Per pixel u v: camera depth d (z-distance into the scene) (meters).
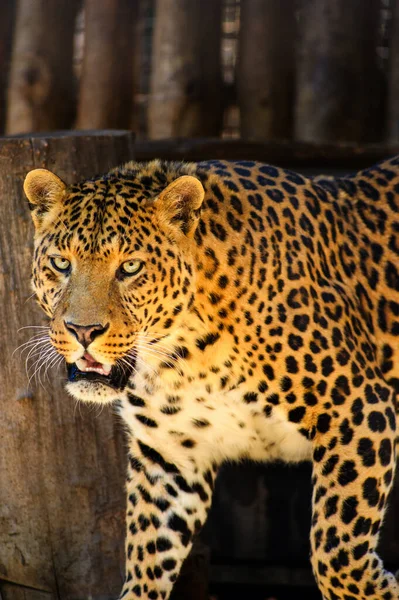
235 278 6.73
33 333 7.91
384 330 7.47
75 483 8.19
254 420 7.13
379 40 13.94
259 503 10.24
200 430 7.35
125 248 6.37
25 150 7.75
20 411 7.99
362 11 13.47
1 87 14.96
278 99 13.80
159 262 6.48
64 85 14.27
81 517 8.23
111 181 6.67
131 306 6.44
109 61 13.95
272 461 7.66
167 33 13.66
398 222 7.68
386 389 7.14
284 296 6.83
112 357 6.43
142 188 6.67
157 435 7.42
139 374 7.04
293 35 13.85
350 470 6.93
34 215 6.69
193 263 6.63
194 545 8.84
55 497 8.16
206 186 6.89
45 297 6.68
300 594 10.34
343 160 11.05
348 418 6.91
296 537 10.22
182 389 7.02
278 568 10.23
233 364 6.88
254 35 13.71
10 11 14.95
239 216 6.88
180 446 7.52
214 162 7.40
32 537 8.16
